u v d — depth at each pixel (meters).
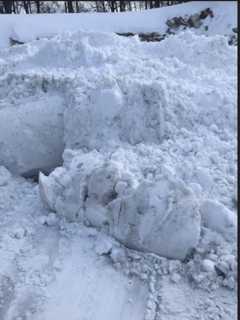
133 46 3.06
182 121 2.15
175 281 1.46
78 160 1.94
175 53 2.91
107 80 2.22
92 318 1.34
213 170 1.86
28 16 6.75
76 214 1.75
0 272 1.55
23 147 2.25
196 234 1.53
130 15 6.95
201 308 1.36
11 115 2.29
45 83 2.43
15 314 1.37
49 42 2.95
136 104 2.13
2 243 1.69
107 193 1.70
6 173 2.18
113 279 1.49
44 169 2.29
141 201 1.57
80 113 2.18
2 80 2.54
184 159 1.94
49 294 1.44
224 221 1.60
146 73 2.49
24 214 1.88
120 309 1.37
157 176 1.69
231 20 6.49
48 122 2.28
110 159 1.93
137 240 1.56
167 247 1.53
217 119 2.19
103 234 1.67
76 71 2.60
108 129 2.13
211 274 1.45
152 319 1.32
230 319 1.31
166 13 7.00
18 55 3.28
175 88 2.24
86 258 1.59
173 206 1.54
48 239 1.72
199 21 6.72
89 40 3.12
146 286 1.46
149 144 2.07
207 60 2.81
